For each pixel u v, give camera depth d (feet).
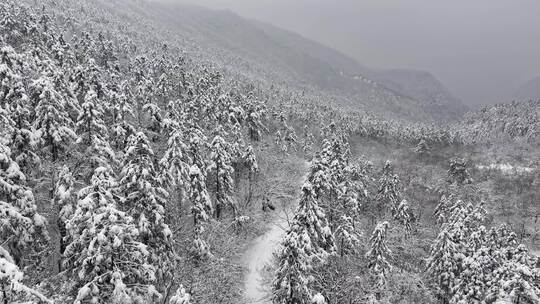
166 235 72.02
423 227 166.61
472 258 93.61
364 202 160.04
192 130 130.41
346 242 98.53
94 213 49.19
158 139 142.20
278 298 76.95
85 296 47.67
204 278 94.17
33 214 62.34
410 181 223.51
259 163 182.91
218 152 122.62
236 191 156.46
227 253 114.21
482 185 225.97
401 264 121.08
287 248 74.69
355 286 84.84
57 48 172.04
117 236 49.44
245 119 204.54
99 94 128.26
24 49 171.32
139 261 54.85
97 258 47.50
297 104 399.03
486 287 88.58
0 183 56.95
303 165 204.54
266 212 150.00
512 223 184.03
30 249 66.54
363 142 319.68
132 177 70.03
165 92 200.23
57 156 82.64
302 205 77.30
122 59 288.10
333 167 123.54
